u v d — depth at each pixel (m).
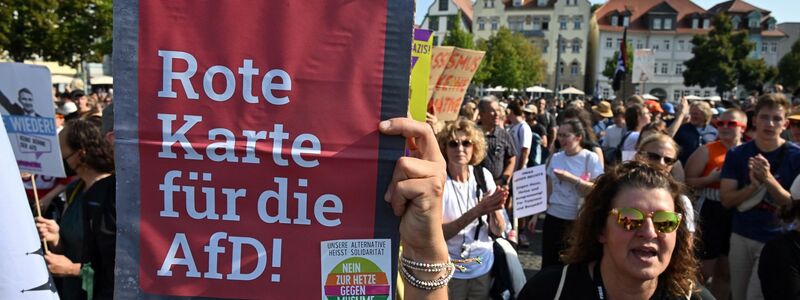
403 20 1.58
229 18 1.57
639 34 79.19
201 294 1.63
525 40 65.56
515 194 4.70
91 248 2.88
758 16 78.00
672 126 6.85
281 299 1.64
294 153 1.60
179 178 1.61
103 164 3.02
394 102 1.60
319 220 1.62
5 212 1.45
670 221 1.94
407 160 1.59
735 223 4.35
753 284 3.39
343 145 1.60
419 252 1.62
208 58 1.58
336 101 1.59
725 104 15.21
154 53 1.57
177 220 1.62
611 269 2.05
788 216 3.05
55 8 21.20
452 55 5.43
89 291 2.83
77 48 22.34
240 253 1.63
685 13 80.25
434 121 5.02
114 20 1.56
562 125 5.27
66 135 3.05
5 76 3.30
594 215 2.11
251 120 1.60
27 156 3.28
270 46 1.58
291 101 1.59
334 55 1.58
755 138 4.34
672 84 79.00
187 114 1.59
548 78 80.88
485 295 3.77
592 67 83.00
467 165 3.90
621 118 8.44
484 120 6.59
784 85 57.22
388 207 1.62
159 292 1.62
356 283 1.64
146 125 1.59
